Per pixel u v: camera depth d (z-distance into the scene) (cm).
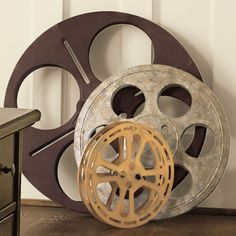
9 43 209
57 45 202
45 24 206
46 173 203
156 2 201
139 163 185
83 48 201
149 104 195
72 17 201
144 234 186
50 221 197
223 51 199
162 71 195
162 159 188
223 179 203
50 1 205
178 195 204
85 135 195
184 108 203
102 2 204
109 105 195
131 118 195
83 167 183
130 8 201
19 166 139
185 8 200
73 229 190
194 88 194
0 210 132
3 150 131
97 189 193
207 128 199
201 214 204
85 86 202
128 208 189
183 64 197
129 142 184
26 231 188
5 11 208
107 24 200
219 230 190
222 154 193
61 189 202
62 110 209
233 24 198
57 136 202
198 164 194
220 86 200
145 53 203
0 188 131
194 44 201
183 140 203
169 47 198
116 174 190
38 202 211
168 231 188
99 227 192
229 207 204
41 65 203
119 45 204
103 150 182
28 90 209
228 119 201
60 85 207
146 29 198
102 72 206
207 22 200
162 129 194
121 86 195
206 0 199
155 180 188
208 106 194
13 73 204
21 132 139
